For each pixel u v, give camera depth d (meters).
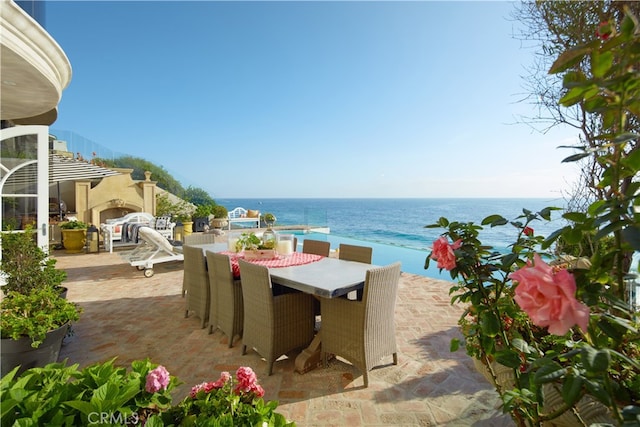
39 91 3.46
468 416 2.09
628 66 0.73
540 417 1.02
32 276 2.86
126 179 11.09
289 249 3.77
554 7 2.26
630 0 1.87
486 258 1.26
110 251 8.61
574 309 0.65
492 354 1.19
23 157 4.27
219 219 13.64
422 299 4.77
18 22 2.54
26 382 1.18
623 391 0.78
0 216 4.14
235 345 3.14
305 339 2.88
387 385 2.46
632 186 0.79
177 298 4.72
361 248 3.56
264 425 1.18
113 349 3.04
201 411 1.21
